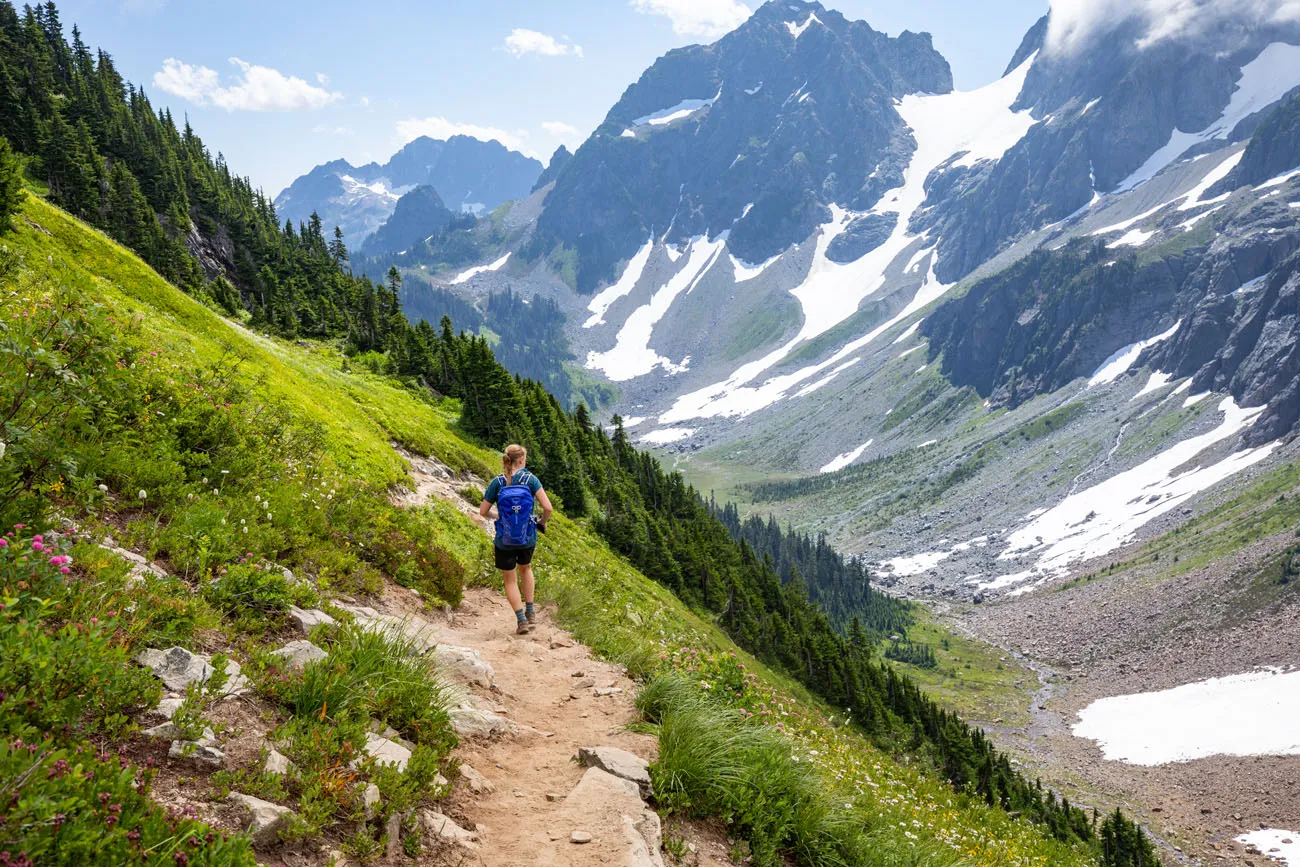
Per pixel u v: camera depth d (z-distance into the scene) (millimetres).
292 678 5711
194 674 5227
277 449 13555
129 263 28922
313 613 7949
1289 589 162125
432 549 13773
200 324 27453
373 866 4387
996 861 11195
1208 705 139875
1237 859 98812
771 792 6961
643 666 10336
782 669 72000
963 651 191125
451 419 49281
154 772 3918
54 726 3945
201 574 7160
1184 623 170875
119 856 3154
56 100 119125
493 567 16266
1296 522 184000
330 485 13414
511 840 5293
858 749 15336
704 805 6672
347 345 73250
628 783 6234
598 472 71438
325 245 160625
